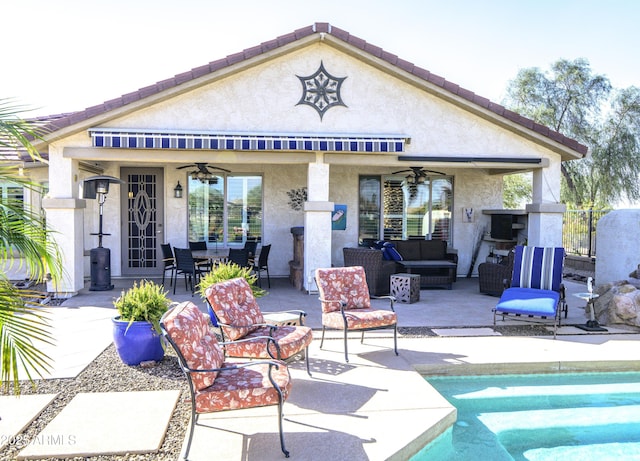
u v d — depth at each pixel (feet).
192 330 15.25
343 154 39.96
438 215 54.13
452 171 53.62
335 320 24.04
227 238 50.96
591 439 17.85
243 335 20.72
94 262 40.83
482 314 33.86
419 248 48.34
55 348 25.05
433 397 18.99
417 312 34.42
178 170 49.83
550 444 17.46
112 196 49.01
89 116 35.96
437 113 40.63
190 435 14.65
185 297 38.37
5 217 14.01
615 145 87.40
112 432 15.83
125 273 50.37
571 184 92.63
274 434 15.94
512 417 19.53
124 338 22.03
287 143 37.27
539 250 32.91
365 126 39.99
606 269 40.16
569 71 91.04
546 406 20.54
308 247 39.91
